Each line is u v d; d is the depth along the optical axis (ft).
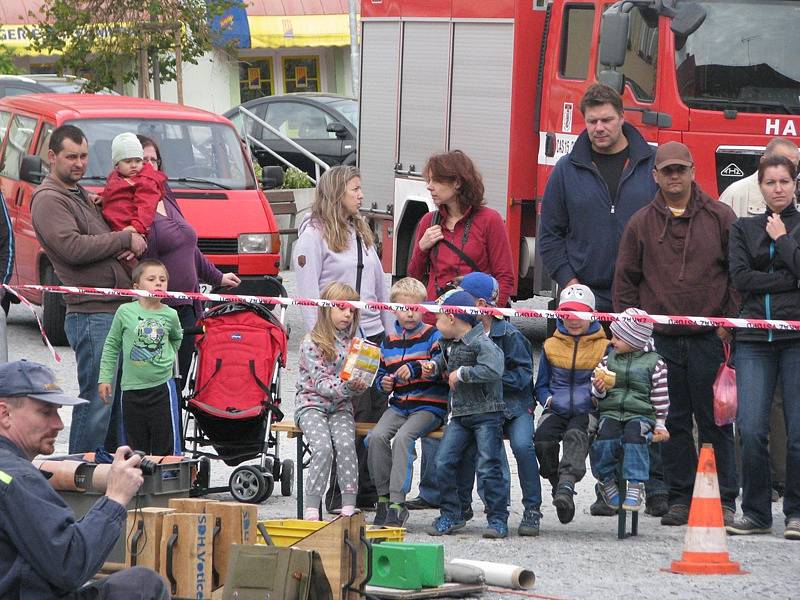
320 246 83.61
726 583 67.00
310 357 78.18
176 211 91.04
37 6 301.84
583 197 85.92
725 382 78.02
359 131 163.43
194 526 57.36
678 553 73.51
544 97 133.08
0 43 278.46
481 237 84.94
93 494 60.39
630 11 121.60
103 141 142.31
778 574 69.00
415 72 152.35
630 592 65.26
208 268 94.89
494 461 76.33
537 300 183.32
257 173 209.46
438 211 86.69
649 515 84.43
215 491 87.30
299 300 78.48
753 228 77.00
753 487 77.92
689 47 120.67
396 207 155.22
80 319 85.25
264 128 239.91
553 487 80.53
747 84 120.67
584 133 86.99
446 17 146.51
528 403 78.79
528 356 78.48
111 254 84.74
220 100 336.90
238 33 321.11
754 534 78.13
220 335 86.74
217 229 139.74
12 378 47.32
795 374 76.23
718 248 79.87
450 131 145.89
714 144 120.16
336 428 78.02
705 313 79.77
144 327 83.15
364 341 76.79
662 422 77.00
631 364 76.89
